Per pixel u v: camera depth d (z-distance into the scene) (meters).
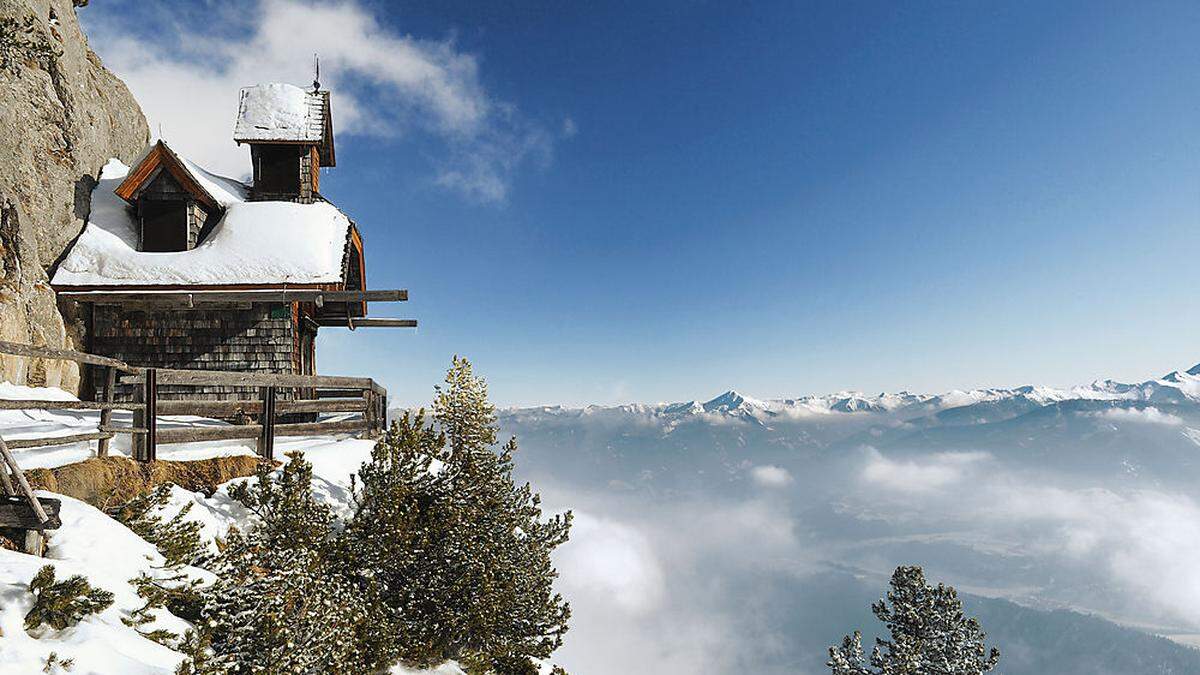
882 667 21.59
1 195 15.11
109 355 17.97
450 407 9.91
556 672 11.25
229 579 6.36
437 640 8.35
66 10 19.53
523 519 10.19
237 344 18.38
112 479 8.66
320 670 6.16
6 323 13.90
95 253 18.27
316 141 22.14
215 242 19.33
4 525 6.09
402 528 8.32
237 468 10.29
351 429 13.63
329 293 17.92
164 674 5.32
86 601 5.46
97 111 20.84
